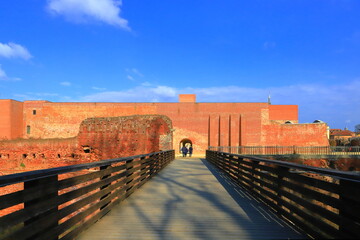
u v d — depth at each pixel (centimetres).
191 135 3812
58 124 3981
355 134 6981
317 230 375
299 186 409
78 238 386
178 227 438
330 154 2761
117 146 1858
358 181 274
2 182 237
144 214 514
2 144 2019
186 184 888
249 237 391
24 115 4056
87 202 426
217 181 959
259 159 616
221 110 3841
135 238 387
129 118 1881
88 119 1969
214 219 482
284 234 404
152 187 827
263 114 3831
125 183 664
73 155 1947
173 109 3859
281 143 3784
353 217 296
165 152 1558
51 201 324
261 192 617
